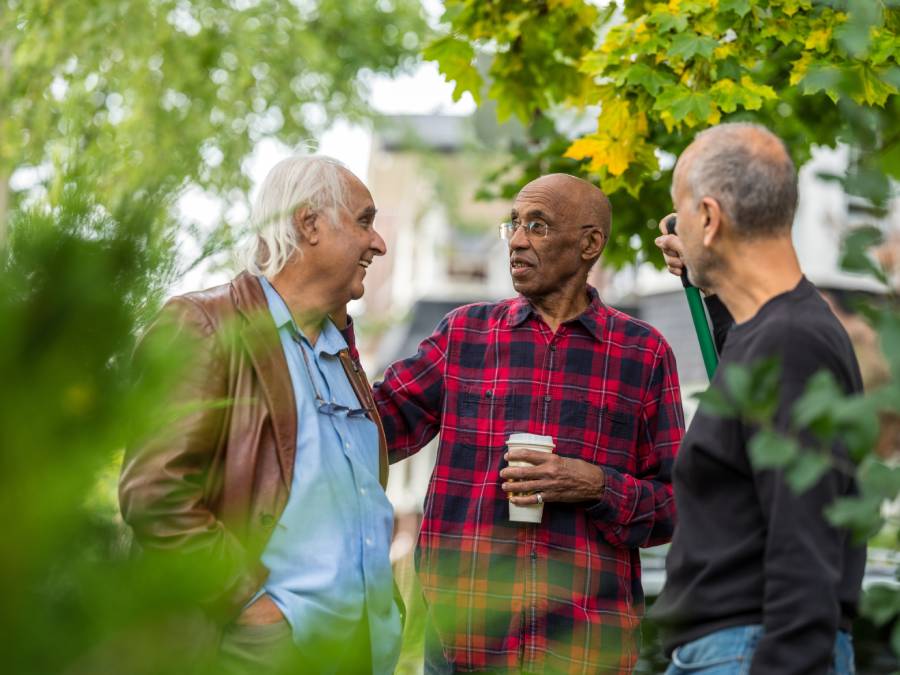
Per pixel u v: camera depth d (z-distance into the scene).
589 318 2.99
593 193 2.99
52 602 0.68
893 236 1.51
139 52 6.46
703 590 1.84
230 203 0.95
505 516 2.87
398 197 24.75
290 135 8.73
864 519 1.27
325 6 10.19
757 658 1.72
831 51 3.58
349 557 2.27
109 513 0.73
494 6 4.52
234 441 2.18
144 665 0.70
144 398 0.76
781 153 1.92
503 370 2.98
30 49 5.05
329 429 2.38
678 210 1.98
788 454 1.34
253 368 2.22
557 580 1.46
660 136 4.26
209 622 0.90
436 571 2.88
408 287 23.89
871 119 1.64
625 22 4.22
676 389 3.01
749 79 3.65
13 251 0.78
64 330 0.75
